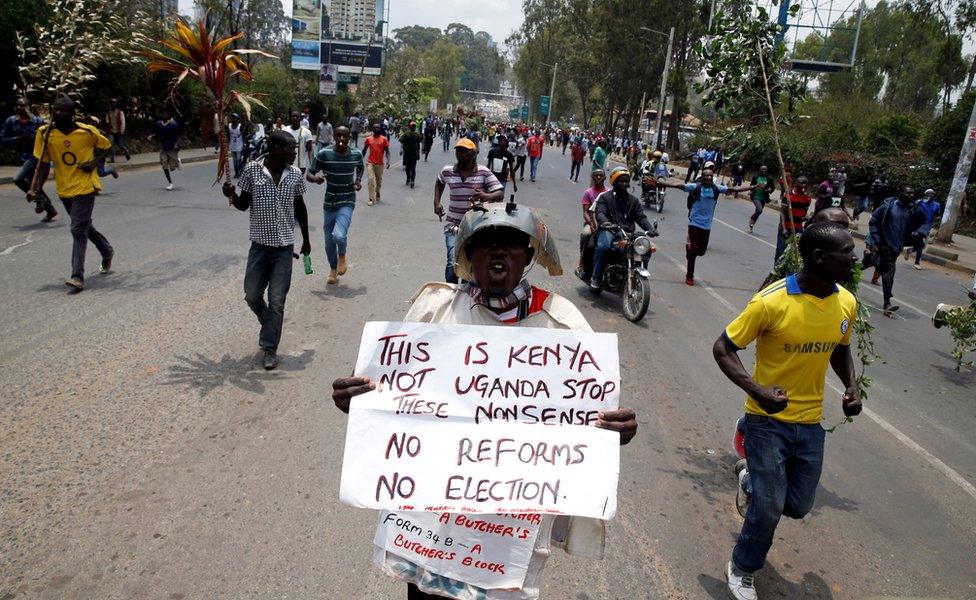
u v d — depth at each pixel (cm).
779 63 473
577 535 217
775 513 308
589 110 8900
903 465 488
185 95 2361
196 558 312
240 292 728
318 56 5581
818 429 319
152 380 496
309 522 345
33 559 304
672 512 390
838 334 307
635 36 4903
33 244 876
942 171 2356
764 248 1417
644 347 686
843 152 2783
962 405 625
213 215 1188
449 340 207
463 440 203
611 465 201
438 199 739
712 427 511
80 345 552
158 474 377
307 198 1493
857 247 1698
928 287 1247
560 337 206
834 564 360
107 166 1798
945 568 365
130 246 906
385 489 201
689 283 982
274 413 459
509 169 1469
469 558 206
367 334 207
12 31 1498
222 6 2759
